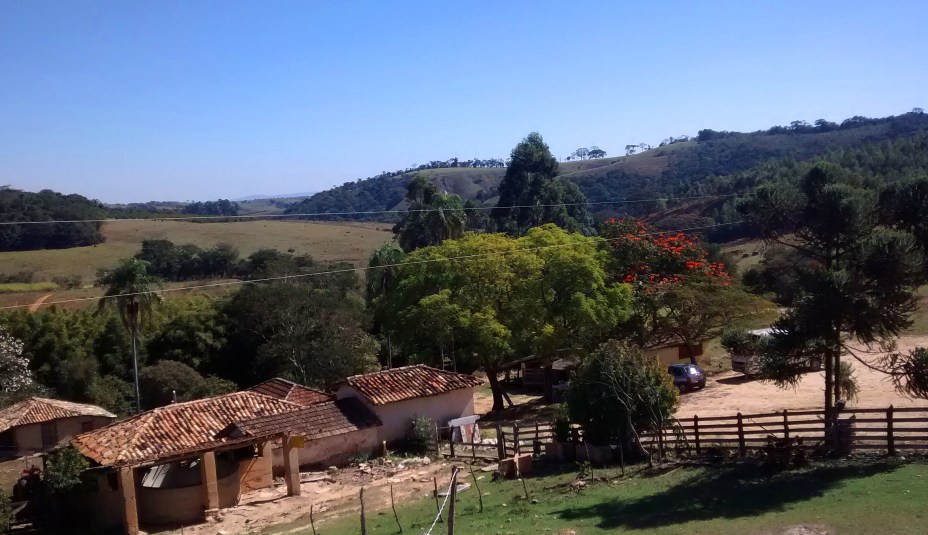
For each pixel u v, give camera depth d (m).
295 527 22.62
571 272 39.72
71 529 26.08
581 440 26.92
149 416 28.77
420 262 42.00
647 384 24.69
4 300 64.38
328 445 31.88
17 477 37.12
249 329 57.22
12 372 50.62
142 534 24.41
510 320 40.38
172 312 59.62
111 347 56.78
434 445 32.91
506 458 27.06
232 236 111.50
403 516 21.78
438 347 44.75
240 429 28.78
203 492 25.81
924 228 21.47
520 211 86.19
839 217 21.53
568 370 46.47
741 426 23.23
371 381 35.12
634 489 21.19
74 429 45.06
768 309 45.25
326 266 80.75
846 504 16.92
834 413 21.86
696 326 46.31
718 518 17.30
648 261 48.38
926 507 15.81
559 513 19.59
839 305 20.36
